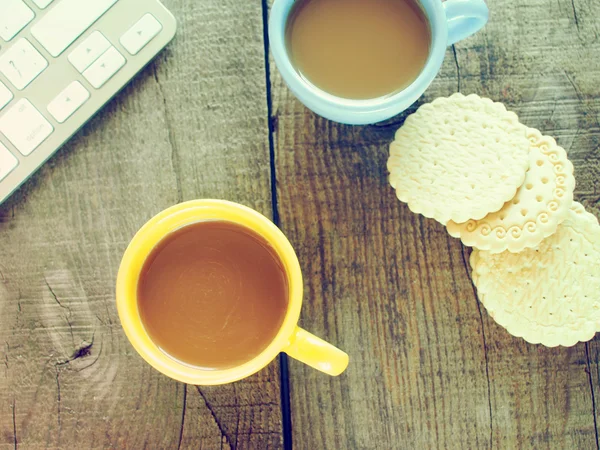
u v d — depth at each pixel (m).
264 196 0.33
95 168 0.33
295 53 0.31
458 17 0.30
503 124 0.33
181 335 0.30
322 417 0.33
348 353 0.33
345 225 0.33
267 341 0.30
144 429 0.33
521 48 0.34
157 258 0.30
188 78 0.33
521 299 0.32
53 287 0.33
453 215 0.32
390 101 0.29
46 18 0.32
